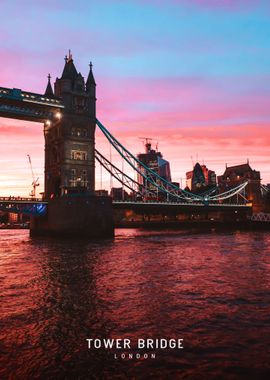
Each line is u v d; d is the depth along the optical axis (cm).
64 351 1374
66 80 7438
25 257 4044
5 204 6806
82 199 6738
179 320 1711
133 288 2392
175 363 1269
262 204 14100
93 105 7775
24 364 1272
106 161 8488
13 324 1670
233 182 15638
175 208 10156
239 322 1675
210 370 1216
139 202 8862
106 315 1797
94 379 1168
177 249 4825
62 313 1836
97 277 2788
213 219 14350
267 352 1345
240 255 4138
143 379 1167
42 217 7538
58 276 2848
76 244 5578
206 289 2350
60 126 7425
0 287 2455
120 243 5769
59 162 7406
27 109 7100
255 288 2372
